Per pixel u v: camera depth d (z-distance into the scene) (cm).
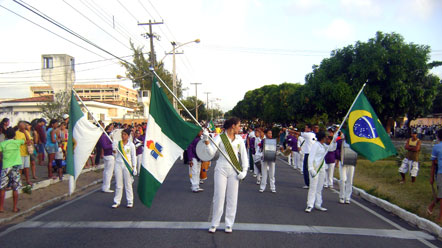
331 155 965
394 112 2078
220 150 517
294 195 847
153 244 475
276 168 1409
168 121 587
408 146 1010
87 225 570
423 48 1914
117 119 3184
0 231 543
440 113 4319
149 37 2247
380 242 504
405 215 639
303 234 530
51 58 2211
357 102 722
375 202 774
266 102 5188
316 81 2156
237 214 644
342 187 774
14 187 650
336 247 477
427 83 1977
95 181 1018
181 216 625
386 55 1819
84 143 725
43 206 718
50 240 495
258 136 1101
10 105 2848
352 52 2045
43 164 1305
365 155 695
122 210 674
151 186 566
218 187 523
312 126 1055
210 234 521
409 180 1042
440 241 516
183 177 1119
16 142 660
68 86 2206
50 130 980
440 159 607
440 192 602
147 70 2950
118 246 468
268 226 569
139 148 1177
